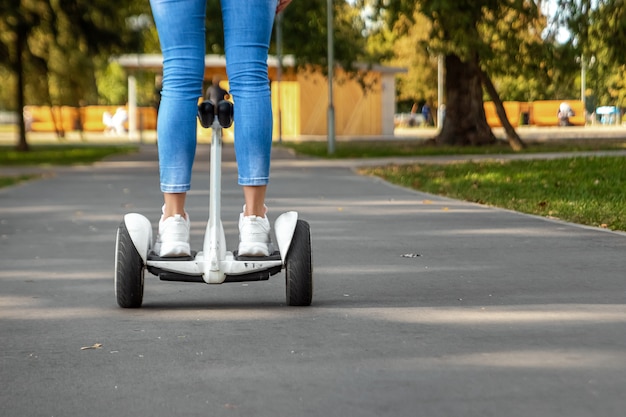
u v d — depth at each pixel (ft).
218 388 16.94
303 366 18.40
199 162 108.99
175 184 22.68
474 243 38.65
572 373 17.62
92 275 31.37
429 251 36.37
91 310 24.80
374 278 29.84
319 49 158.10
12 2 125.49
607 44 109.81
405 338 20.77
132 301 24.44
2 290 28.37
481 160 98.94
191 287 28.37
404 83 287.28
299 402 16.01
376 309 24.31
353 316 23.32
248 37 21.91
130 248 23.91
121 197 63.72
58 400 16.40
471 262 33.22
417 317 23.16
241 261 23.02
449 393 16.38
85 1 131.13
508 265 32.40
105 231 44.50
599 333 21.15
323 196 63.00
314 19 158.81
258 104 22.18
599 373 17.61
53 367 18.70
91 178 84.53
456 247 37.47
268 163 22.68
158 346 20.30
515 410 15.40
